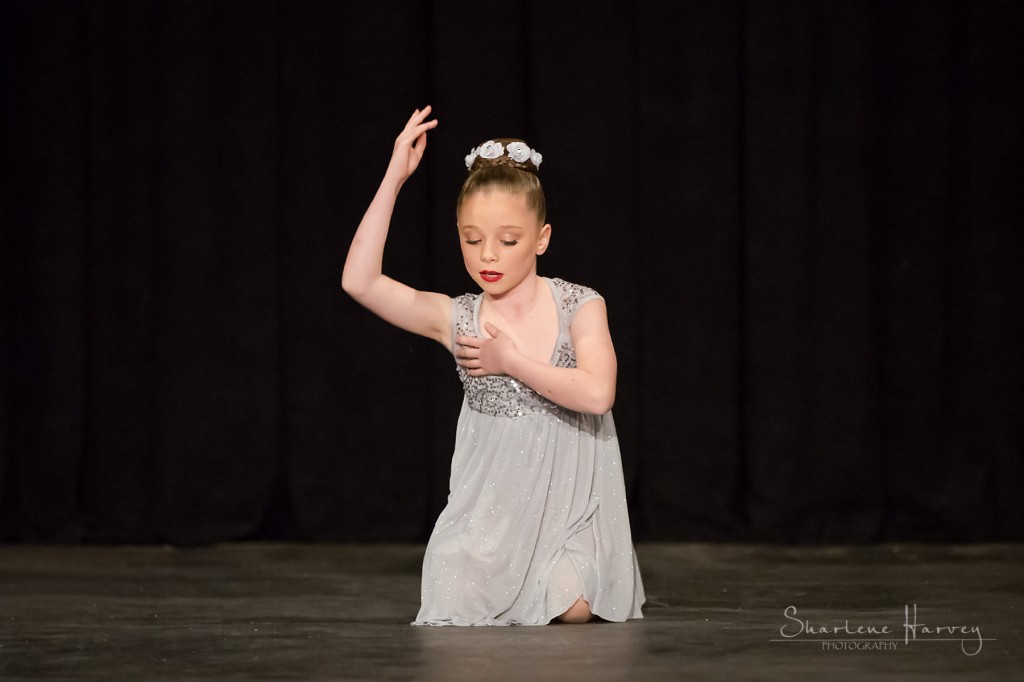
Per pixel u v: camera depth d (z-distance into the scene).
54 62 17.72
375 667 8.56
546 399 10.85
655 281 17.38
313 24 17.47
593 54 17.25
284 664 8.71
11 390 17.97
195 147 17.53
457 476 11.09
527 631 10.05
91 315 17.77
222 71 17.53
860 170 17.14
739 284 17.39
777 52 17.11
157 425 17.66
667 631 10.01
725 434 17.39
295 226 17.53
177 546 17.38
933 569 14.44
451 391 17.47
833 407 17.22
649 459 17.45
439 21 17.28
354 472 17.61
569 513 10.79
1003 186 17.25
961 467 17.30
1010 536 17.22
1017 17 17.20
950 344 17.39
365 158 17.47
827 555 15.91
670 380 17.41
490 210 10.60
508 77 17.28
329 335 17.56
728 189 17.30
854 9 17.11
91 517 17.80
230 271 17.56
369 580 13.88
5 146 17.88
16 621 10.89
